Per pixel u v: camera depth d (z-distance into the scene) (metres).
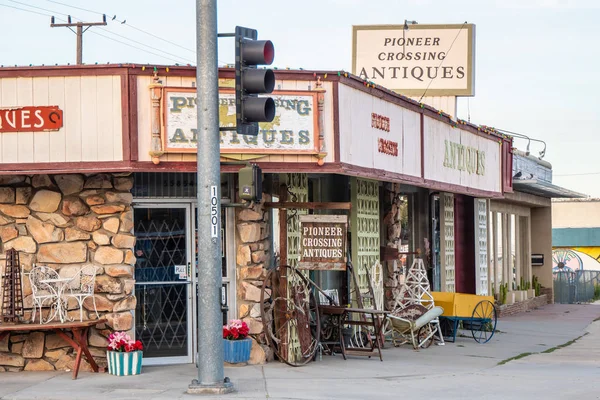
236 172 14.19
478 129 22.17
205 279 11.73
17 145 13.28
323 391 12.20
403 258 20.77
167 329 14.61
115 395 11.76
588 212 52.38
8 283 13.54
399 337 18.34
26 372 13.88
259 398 11.53
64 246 14.05
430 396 12.09
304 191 15.90
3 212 14.11
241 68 11.41
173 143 13.31
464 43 21.89
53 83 13.29
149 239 14.56
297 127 13.82
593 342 20.67
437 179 18.98
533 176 27.81
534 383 13.34
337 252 14.73
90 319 13.95
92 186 14.04
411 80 21.98
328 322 15.86
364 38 22.22
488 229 26.62
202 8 11.70
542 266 36.03
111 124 13.24
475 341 19.84
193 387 11.77
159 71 13.34
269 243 15.11
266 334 14.41
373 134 15.47
